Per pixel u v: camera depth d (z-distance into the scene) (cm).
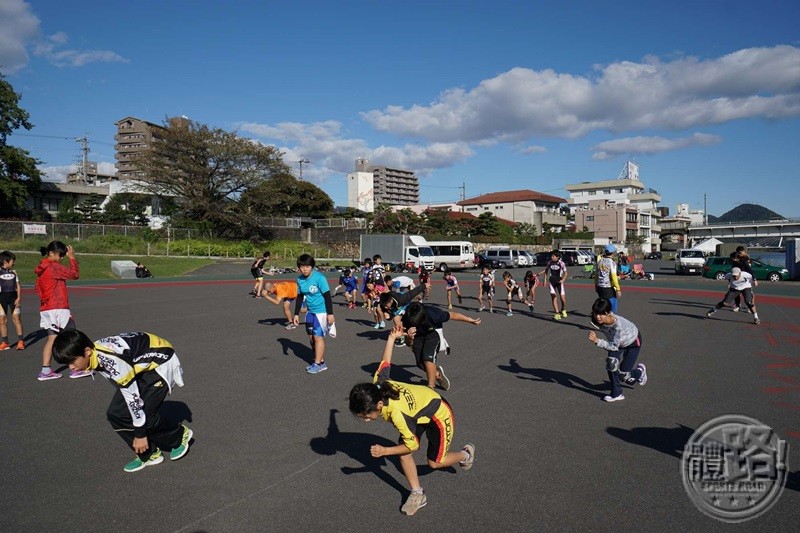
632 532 344
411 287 1135
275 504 382
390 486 413
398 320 664
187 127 4594
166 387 442
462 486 411
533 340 1028
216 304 1656
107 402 627
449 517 364
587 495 394
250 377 741
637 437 510
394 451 364
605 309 602
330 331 769
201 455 470
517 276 3509
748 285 1249
